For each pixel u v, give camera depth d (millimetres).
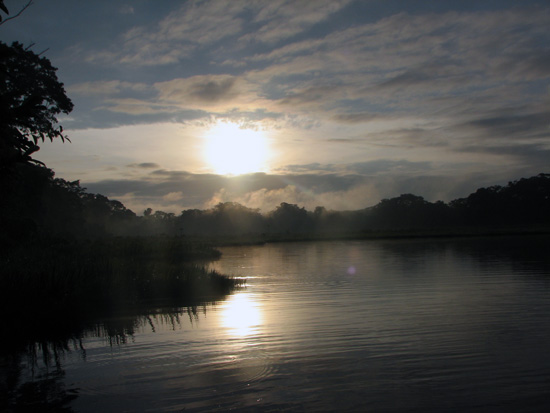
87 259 19078
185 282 14695
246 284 16172
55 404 5520
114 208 143375
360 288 14586
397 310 10789
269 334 8664
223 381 6184
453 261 23531
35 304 11180
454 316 9992
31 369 6824
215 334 8758
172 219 169000
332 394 5672
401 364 6762
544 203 115625
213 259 29641
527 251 29641
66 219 66812
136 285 14016
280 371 6535
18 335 8953
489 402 5363
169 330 9164
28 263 15211
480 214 121125
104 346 8047
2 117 5473
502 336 8242
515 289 13492
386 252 33156
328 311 10820
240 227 173750
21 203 35188
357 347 7688
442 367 6605
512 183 124625
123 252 28016
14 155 5863
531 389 5723
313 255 32625
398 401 5430
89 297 12289
